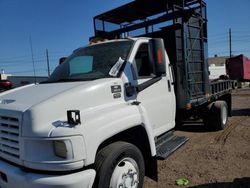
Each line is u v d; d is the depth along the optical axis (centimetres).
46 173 323
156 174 439
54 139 313
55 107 340
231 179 503
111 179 357
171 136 597
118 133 381
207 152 660
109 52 481
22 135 329
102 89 391
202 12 760
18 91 439
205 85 780
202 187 475
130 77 445
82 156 321
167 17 672
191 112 848
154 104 502
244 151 656
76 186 313
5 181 348
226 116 920
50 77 497
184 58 655
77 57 505
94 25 773
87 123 336
